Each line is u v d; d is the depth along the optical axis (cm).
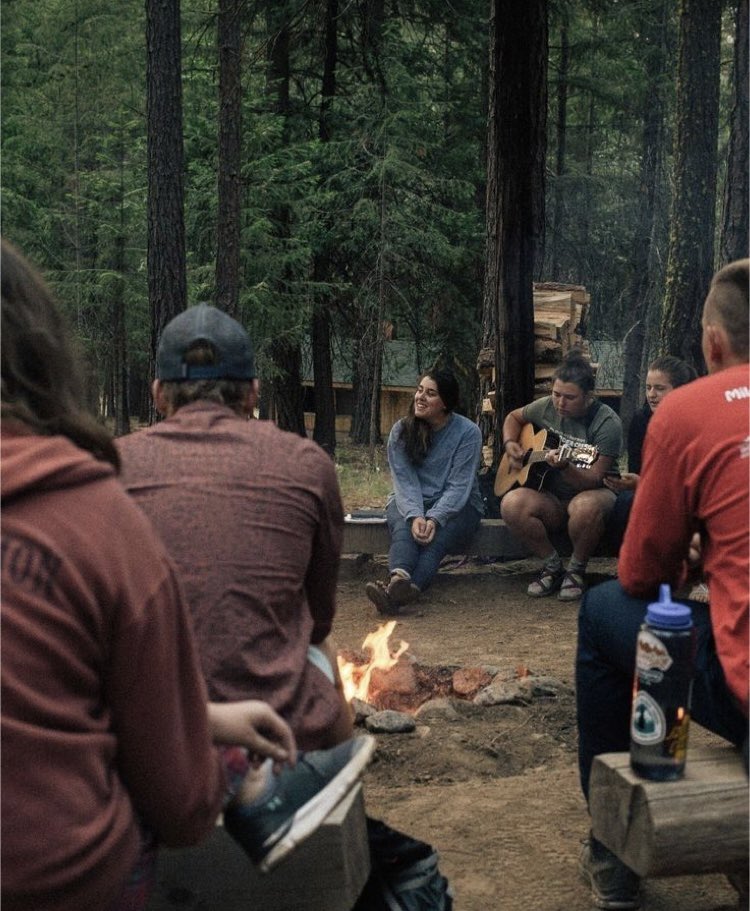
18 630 112
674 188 1298
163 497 192
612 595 254
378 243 1762
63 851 115
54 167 2148
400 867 228
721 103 2352
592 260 2405
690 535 234
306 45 1816
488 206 762
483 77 1888
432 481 600
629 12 2059
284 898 198
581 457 589
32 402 127
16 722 112
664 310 1306
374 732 380
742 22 1076
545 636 536
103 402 2220
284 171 1628
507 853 282
